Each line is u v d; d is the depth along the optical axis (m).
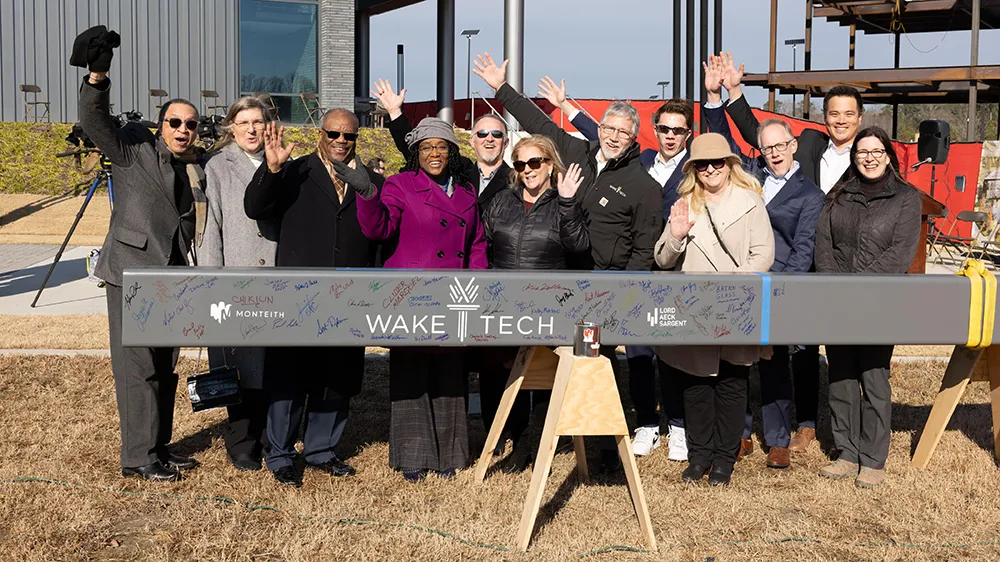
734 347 4.46
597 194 4.93
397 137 5.30
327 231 4.55
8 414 5.54
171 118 4.35
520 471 4.82
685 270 4.71
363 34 24.61
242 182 4.65
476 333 3.94
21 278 11.80
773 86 20.66
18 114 20.11
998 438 4.98
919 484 4.63
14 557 3.54
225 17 20.41
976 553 3.82
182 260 4.51
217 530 3.87
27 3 19.88
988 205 18.28
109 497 4.21
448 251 4.58
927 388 6.66
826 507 4.32
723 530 4.03
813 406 5.32
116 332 4.43
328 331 3.86
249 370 4.68
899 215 4.71
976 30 18.53
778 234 5.09
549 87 5.74
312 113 20.83
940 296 4.23
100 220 17.67
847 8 21.58
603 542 3.88
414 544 3.79
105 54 4.10
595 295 3.98
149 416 4.46
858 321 4.16
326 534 3.83
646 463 5.04
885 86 21.30
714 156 4.50
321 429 4.68
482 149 5.18
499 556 3.72
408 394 4.59
